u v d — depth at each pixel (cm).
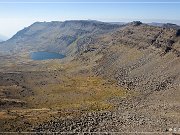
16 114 13150
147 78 19488
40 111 14075
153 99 14275
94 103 16000
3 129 10394
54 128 10356
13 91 19838
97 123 10731
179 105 11669
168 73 18238
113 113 12406
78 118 11925
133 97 16212
